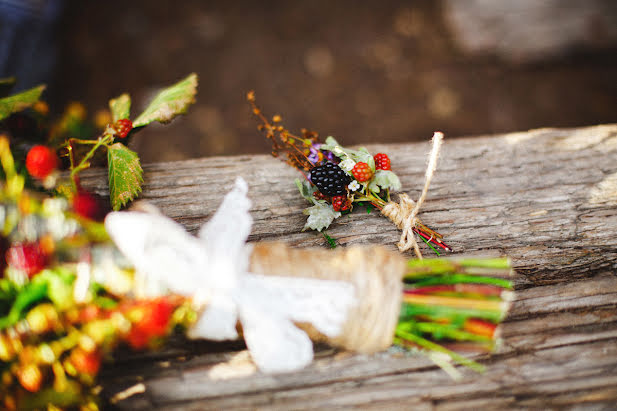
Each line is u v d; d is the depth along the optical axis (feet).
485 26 3.86
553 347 1.81
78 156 2.00
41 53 3.62
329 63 3.85
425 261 1.79
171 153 3.40
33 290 1.73
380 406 1.76
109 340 1.72
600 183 2.00
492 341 1.77
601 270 1.90
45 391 1.71
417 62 3.84
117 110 2.00
